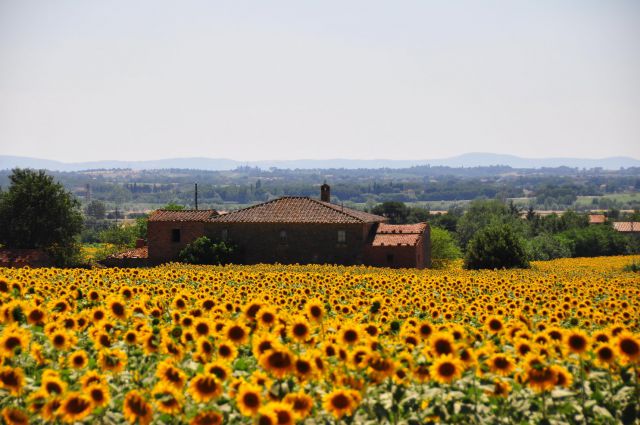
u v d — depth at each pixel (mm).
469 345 12633
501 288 30172
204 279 31031
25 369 10938
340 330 11672
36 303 16203
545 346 11773
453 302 22219
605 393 10383
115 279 31641
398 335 13578
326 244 65750
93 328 13211
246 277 33125
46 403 8969
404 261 64188
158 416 9094
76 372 10719
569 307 20734
